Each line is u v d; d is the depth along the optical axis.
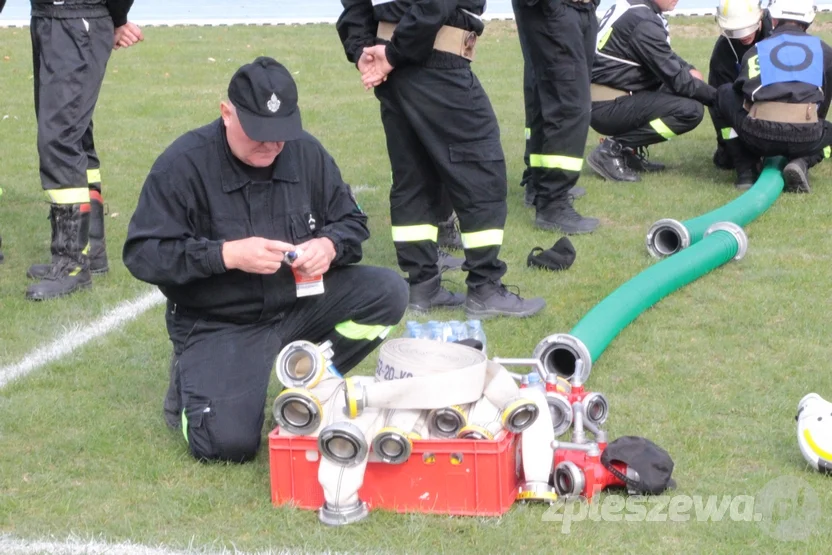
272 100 6.41
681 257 10.23
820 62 13.27
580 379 7.08
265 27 32.94
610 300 9.02
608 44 14.17
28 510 6.12
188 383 6.74
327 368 6.32
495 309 9.38
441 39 8.83
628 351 8.63
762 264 10.88
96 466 6.64
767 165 13.71
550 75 11.55
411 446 5.84
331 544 5.72
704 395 7.70
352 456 5.85
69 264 10.06
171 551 5.69
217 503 6.19
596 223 12.08
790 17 13.57
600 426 7.08
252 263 6.46
